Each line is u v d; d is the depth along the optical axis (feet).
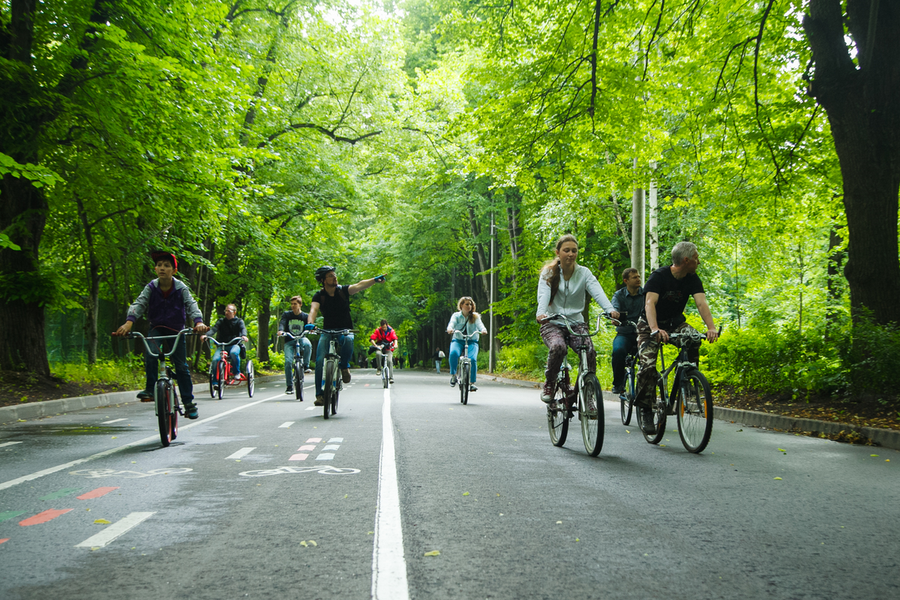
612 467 19.70
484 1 45.29
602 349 64.85
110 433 27.84
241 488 16.58
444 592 9.61
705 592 9.67
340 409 38.99
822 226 67.05
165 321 24.62
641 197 53.72
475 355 43.29
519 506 14.76
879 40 32.99
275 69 74.08
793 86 44.80
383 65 83.41
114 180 43.06
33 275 42.11
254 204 72.79
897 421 26.66
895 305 32.35
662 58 44.47
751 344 36.88
